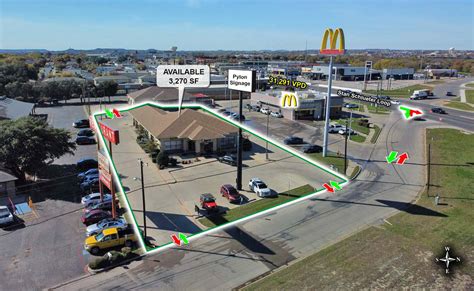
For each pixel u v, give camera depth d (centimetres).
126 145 5638
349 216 3189
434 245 2692
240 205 3447
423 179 4194
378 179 4188
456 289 2178
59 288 2217
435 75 18225
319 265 2427
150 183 3997
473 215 3219
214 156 5066
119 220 2947
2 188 3516
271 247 2669
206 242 2744
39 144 3781
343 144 5759
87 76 13275
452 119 7950
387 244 2698
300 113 7600
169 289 2194
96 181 3728
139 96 8181
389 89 12962
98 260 2405
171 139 5128
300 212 3275
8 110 6700
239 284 2231
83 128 6731
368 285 2211
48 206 3381
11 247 2680
